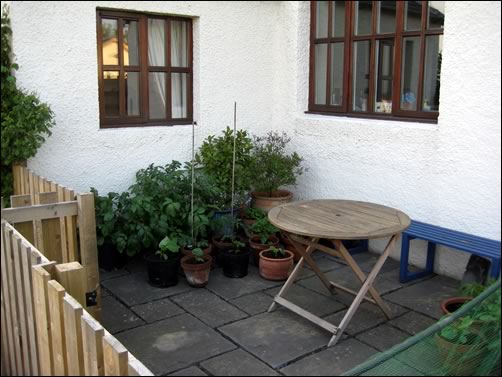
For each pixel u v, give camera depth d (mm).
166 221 4738
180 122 5609
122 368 1908
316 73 5902
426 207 4707
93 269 3564
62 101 4742
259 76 5977
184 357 3332
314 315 3717
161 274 4410
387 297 4281
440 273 4766
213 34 5555
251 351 3408
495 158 4160
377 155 5066
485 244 4105
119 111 5223
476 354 2934
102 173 5047
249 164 5418
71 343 2170
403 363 2861
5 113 4398
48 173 4742
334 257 5219
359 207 4148
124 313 3959
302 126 5805
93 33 4840
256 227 5062
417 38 4906
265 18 5906
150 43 5402
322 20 5781
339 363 3271
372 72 5328
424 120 4828
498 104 4098
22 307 2725
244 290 4402
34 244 3477
